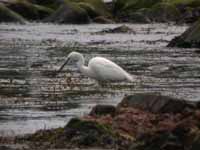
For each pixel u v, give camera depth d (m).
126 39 41.31
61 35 43.66
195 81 23.38
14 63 28.48
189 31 36.38
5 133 14.84
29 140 14.00
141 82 22.78
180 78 24.11
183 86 22.12
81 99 19.52
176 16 56.69
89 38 41.81
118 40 40.59
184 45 35.84
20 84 22.48
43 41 39.25
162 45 37.31
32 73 25.28
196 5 59.19
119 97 19.84
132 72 25.59
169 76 24.56
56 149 13.13
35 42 38.62
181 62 29.05
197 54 32.47
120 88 21.38
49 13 56.78
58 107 18.23
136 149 12.71
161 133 12.77
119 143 13.33
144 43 38.50
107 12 59.12
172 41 36.44
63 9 54.50
